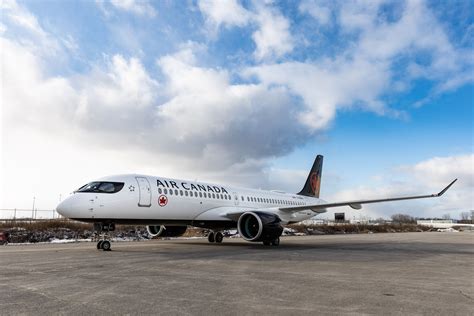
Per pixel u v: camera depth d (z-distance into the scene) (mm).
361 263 10797
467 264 10969
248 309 4977
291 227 46531
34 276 7742
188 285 6746
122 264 9945
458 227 87312
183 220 18469
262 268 9328
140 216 16172
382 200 19047
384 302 5469
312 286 6734
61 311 4820
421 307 5180
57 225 28562
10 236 22609
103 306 5102
